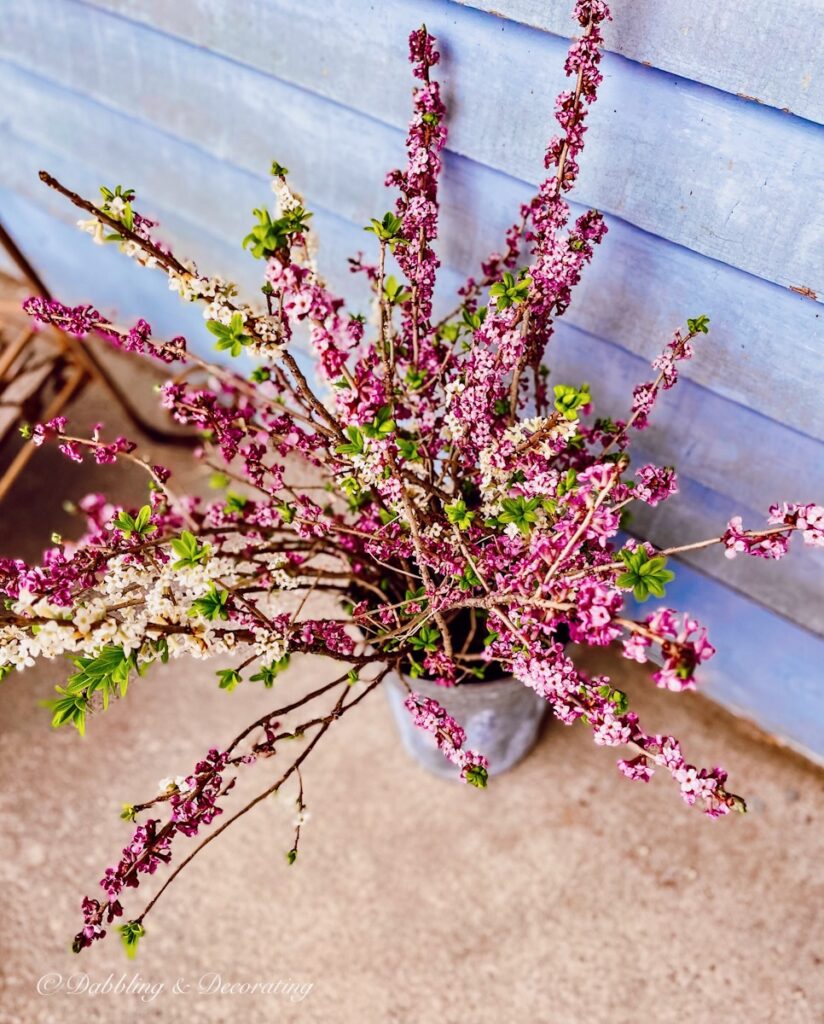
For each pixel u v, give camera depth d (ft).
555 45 3.33
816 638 4.42
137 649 3.08
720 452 4.04
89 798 5.11
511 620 3.27
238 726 5.24
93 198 5.53
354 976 4.64
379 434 3.11
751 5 2.94
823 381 3.56
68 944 4.76
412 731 4.61
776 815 4.91
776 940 4.62
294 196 3.21
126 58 4.48
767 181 3.23
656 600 4.89
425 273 3.49
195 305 5.68
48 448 6.41
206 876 4.87
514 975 4.61
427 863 4.87
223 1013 4.59
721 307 3.61
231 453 3.45
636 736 3.16
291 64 3.95
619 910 4.72
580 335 4.06
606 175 3.51
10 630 3.03
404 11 3.53
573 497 3.12
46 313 3.24
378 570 4.02
